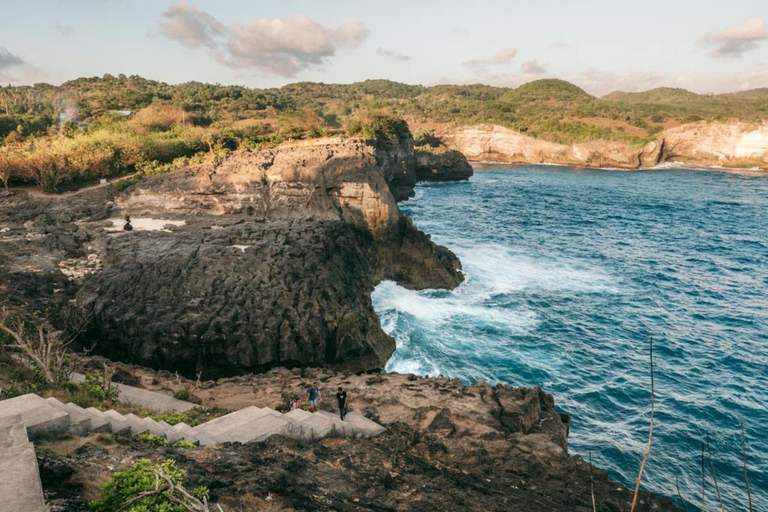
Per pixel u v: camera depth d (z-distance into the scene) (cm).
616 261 6047
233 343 3256
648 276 5494
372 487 1386
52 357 2206
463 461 1895
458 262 5456
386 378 2931
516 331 4053
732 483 2477
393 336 3944
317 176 5562
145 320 3294
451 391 2603
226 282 3616
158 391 2658
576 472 1980
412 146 11406
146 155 7406
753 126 16512
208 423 1800
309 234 4403
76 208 5250
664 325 4222
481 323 4178
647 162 17075
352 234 5006
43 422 1229
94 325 3394
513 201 10206
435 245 5416
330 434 1939
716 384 3325
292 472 1380
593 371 3478
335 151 6066
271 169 5731
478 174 14950
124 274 3653
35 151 6588
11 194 5716
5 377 2030
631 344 3881
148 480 805
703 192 11719
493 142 18575
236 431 1719
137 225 5000
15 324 2938
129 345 3281
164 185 5647
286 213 5544
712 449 2702
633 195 11200
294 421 1873
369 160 5691
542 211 9175
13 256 3944
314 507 1091
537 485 1762
